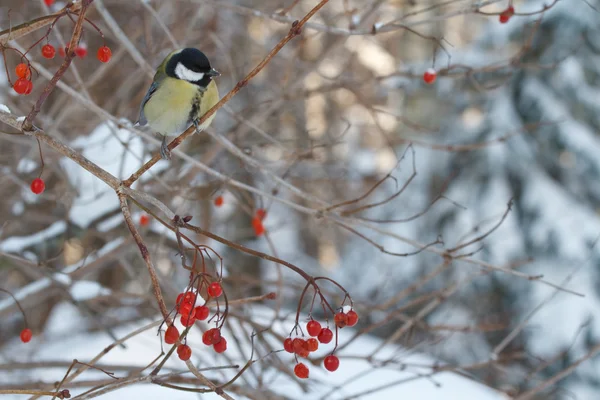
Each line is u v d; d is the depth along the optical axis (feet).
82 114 39.29
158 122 23.26
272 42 53.83
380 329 55.31
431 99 58.90
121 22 41.27
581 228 56.39
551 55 56.24
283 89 32.96
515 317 55.72
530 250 56.80
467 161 58.59
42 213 37.60
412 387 35.63
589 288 55.26
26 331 21.80
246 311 35.58
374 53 66.23
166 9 40.73
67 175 32.71
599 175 57.11
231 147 24.59
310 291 36.14
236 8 25.71
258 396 26.40
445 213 58.80
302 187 46.26
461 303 57.47
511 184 58.29
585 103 56.59
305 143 43.68
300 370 16.65
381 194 64.80
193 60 22.63
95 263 32.37
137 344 40.32
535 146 57.62
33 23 17.87
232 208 58.70
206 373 31.32
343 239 78.23
